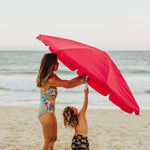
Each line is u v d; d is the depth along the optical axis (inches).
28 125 277.4
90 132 251.1
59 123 289.9
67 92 581.3
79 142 130.3
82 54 114.5
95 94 563.5
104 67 114.3
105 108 406.9
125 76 1047.6
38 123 287.7
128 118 322.0
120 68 1480.1
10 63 1935.3
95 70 108.4
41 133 244.2
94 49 126.6
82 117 134.0
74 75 1033.5
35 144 208.5
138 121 304.8
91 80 138.4
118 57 2783.0
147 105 439.2
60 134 242.7
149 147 204.7
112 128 268.7
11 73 1139.3
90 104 446.0
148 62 2003.0
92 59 114.1
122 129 264.5
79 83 130.2
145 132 252.2
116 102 120.0
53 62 130.4
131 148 202.1
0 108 386.0
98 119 314.5
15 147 199.8
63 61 157.2
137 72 1207.6
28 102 456.4
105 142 217.8
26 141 217.0
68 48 115.2
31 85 701.9
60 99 489.4
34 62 2037.4
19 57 2837.1
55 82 128.7
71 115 133.4
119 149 199.3
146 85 730.8
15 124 281.7
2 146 201.9
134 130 260.4
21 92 580.1
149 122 299.4
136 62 2018.9
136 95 562.6
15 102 455.2
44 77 129.3
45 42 123.8
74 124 133.5
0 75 1051.9
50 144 135.2
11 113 347.3
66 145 208.2
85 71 104.9
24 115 333.7
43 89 132.4
